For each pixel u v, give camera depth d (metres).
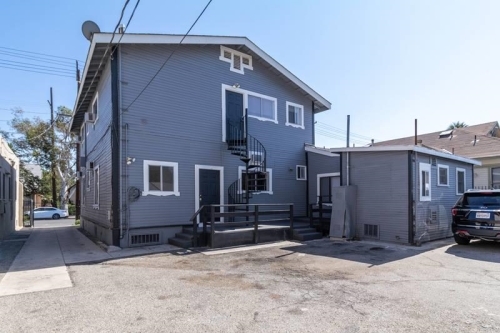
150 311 4.27
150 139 10.05
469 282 5.57
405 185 9.57
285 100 14.19
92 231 13.55
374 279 5.77
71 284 5.57
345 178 11.00
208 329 3.71
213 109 11.61
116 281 5.73
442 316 4.06
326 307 4.38
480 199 8.92
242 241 9.57
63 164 33.22
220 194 11.54
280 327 3.75
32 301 4.69
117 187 9.34
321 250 8.62
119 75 9.61
